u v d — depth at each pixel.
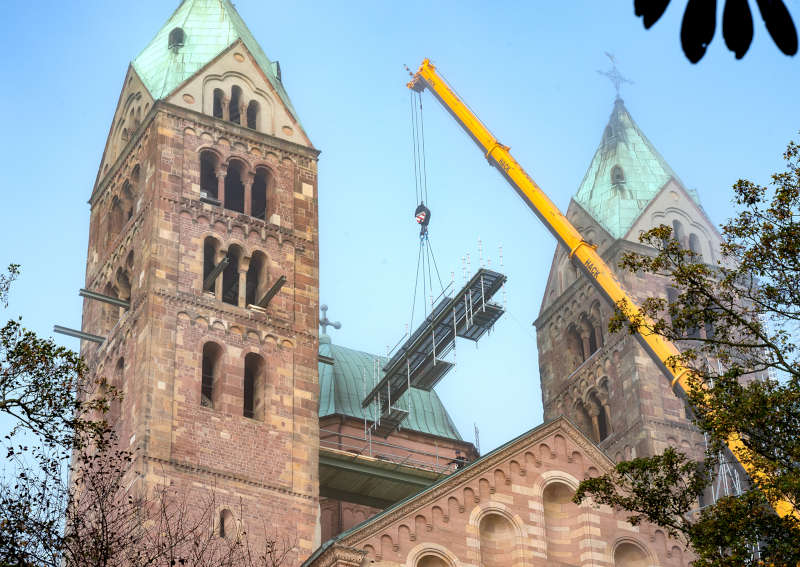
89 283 77.94
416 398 92.88
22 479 30.03
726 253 33.09
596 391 88.62
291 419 67.12
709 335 83.38
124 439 63.69
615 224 92.56
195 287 68.94
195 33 81.69
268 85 80.31
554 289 96.69
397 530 46.34
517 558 48.09
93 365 71.56
